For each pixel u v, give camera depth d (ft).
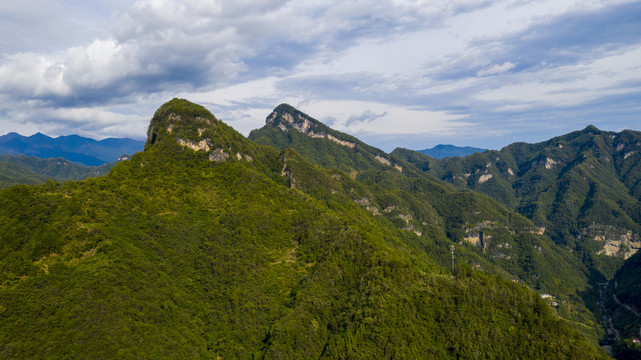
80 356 247.09
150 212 392.27
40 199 319.27
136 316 289.53
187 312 331.16
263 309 354.33
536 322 362.74
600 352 356.38
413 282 379.55
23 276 267.80
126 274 306.35
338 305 359.46
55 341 245.24
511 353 346.74
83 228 315.37
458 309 360.89
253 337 333.21
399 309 351.05
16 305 249.75
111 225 341.41
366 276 376.68
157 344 284.00
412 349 326.85
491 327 355.56
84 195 353.72
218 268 369.71
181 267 363.97
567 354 342.85
